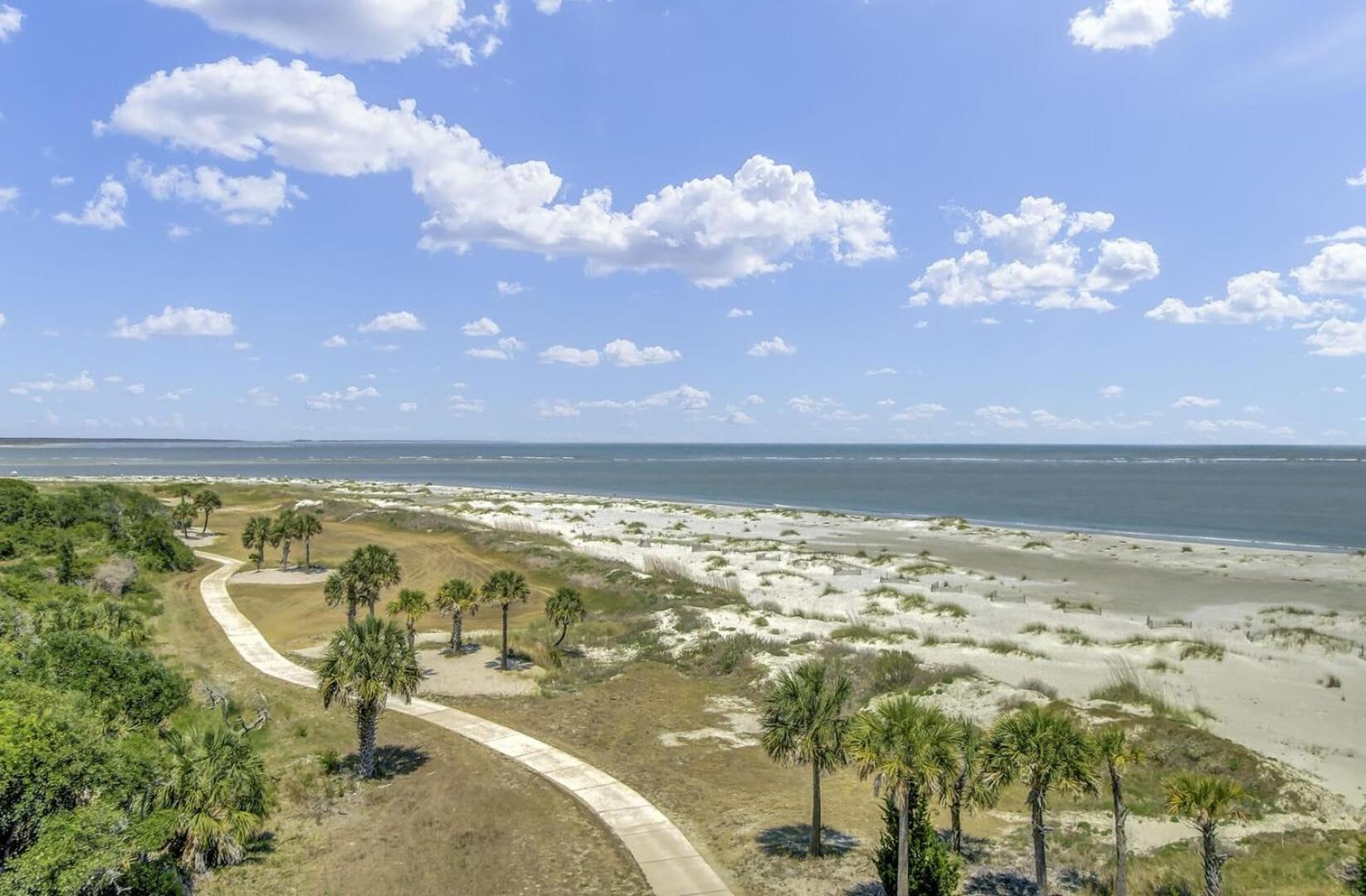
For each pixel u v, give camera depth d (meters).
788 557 88.06
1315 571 81.12
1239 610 64.94
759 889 25.88
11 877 19.09
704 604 65.50
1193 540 106.69
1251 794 31.59
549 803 32.53
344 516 122.94
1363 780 33.28
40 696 24.84
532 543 95.88
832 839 29.34
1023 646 53.03
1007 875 25.98
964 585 74.81
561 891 26.03
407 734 40.00
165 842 25.11
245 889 25.62
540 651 53.31
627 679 49.44
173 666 46.44
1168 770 33.78
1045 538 106.06
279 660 51.47
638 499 176.25
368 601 57.19
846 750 27.05
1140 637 53.94
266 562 87.94
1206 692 43.78
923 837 23.80
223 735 28.66
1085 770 22.64
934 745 22.47
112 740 26.61
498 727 41.09
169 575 77.44
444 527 110.50
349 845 29.02
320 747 37.88
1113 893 24.56
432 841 29.33
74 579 59.34
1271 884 24.64
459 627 54.62
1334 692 43.66
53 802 22.06
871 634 55.66
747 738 40.47
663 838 29.48
